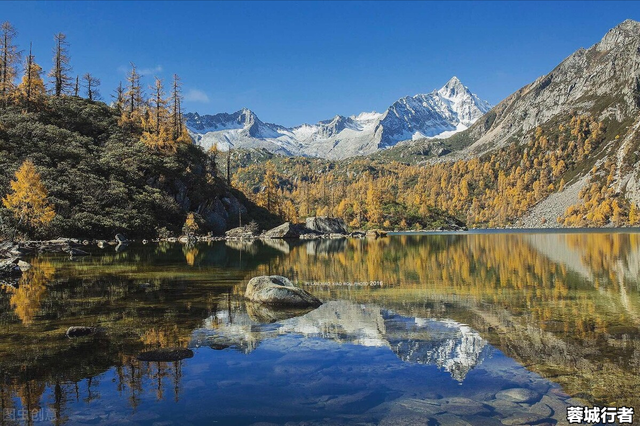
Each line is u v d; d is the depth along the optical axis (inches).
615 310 648.4
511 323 566.3
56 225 2465.6
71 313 625.9
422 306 696.4
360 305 707.4
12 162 2736.2
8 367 382.3
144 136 4180.6
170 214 3604.8
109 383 345.4
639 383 344.5
